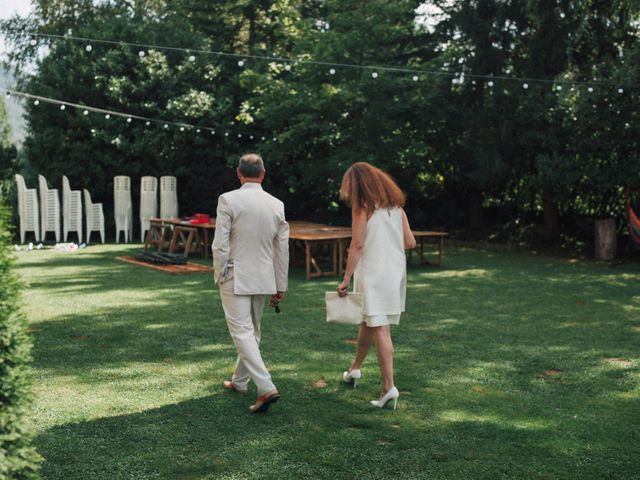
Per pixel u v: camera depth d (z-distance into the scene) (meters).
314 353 5.90
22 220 17.89
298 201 20.78
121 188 18.52
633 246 15.82
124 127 20.14
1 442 2.23
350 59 17.45
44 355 5.73
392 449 3.69
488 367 5.50
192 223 14.09
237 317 4.38
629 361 5.75
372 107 17.38
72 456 3.54
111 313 7.73
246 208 4.37
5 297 2.43
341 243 11.51
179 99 19.80
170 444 3.72
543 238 17.58
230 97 20.72
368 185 4.46
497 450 3.69
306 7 24.25
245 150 20.34
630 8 15.53
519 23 17.05
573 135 15.71
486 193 20.00
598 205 17.41
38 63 21.39
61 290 9.45
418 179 20.77
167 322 7.23
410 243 4.62
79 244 17.56
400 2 17.69
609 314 8.01
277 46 23.08
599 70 14.99
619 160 15.20
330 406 4.43
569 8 15.98
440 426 4.07
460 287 10.20
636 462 3.55
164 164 20.23
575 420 4.20
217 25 25.00
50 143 19.83
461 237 19.14
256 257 4.40
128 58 20.17
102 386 4.82
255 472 3.37
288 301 8.76
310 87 17.59
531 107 16.23
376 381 5.03
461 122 17.56
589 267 13.30
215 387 4.83
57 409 4.29
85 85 20.06
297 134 17.72
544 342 6.46
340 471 3.39
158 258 12.53
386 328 4.46
